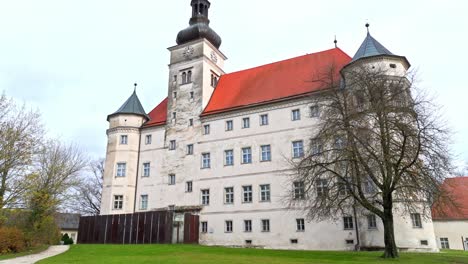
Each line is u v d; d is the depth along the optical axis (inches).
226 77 2293.3
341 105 1133.7
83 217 2033.7
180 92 2203.5
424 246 1380.4
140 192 2137.1
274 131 1822.1
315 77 1856.5
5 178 1370.6
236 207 1814.7
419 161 1039.6
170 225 1765.5
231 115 1974.7
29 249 1337.4
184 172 2026.3
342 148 1077.8
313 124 1722.4
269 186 1760.6
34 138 1462.8
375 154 1060.5
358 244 1476.4
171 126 2162.9
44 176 1688.0
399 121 1047.0
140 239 1812.3
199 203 1923.0
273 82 2011.6
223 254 1146.0
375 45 1664.6
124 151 2209.6
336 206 1160.2
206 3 2445.9
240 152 1887.3
